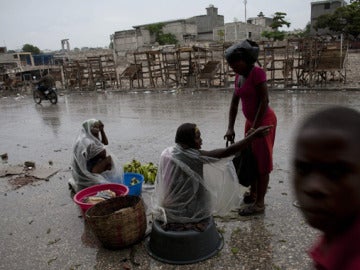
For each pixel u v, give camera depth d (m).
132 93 17.42
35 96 15.76
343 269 0.65
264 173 3.71
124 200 3.71
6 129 10.40
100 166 4.61
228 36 48.66
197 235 3.11
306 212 0.60
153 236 3.29
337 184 0.56
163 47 36.41
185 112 10.75
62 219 4.20
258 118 3.48
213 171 3.28
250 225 3.68
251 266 3.03
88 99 16.53
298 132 0.60
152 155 6.55
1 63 46.38
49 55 52.03
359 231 0.62
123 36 52.09
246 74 3.55
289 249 3.23
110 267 3.19
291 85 14.46
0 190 5.32
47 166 6.35
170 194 3.23
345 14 37.84
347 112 0.58
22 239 3.82
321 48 14.30
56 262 3.36
